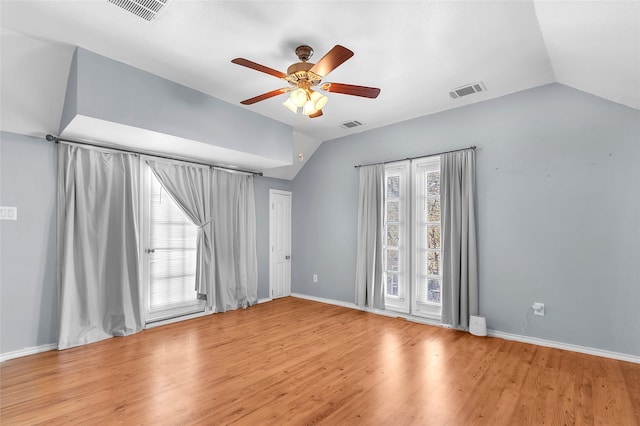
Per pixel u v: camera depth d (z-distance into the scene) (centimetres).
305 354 323
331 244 553
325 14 231
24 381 262
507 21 239
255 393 246
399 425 206
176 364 298
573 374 277
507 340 363
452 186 407
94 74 286
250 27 247
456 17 235
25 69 282
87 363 298
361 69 315
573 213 333
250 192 534
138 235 396
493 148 385
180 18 236
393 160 476
